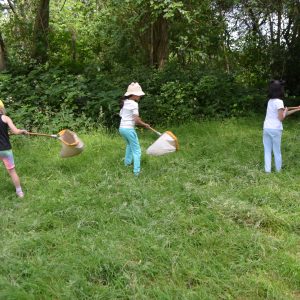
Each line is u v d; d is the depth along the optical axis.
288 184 5.91
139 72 11.94
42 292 3.46
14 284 3.49
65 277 3.64
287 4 11.23
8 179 6.27
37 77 10.85
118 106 9.42
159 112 10.07
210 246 4.19
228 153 7.52
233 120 10.08
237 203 5.08
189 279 3.68
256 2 11.26
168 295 3.38
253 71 14.02
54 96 9.72
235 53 13.79
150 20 12.59
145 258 3.94
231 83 11.65
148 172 6.48
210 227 4.58
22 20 13.73
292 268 3.76
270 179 6.06
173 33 13.14
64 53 14.57
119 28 12.95
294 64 13.00
